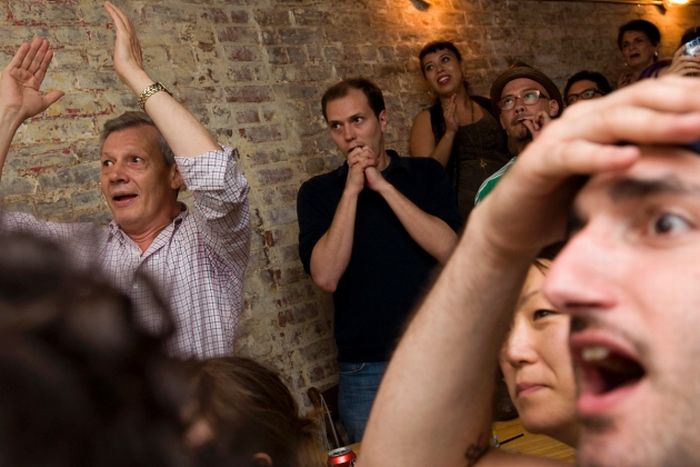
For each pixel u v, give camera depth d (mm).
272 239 3939
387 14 4688
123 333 416
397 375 789
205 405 519
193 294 2609
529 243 670
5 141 2625
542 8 5574
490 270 713
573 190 602
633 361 503
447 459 783
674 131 488
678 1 6613
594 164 510
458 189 4191
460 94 4340
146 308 450
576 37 5750
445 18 4977
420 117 4430
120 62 2713
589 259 502
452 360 760
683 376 479
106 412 402
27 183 3264
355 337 3305
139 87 2650
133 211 2693
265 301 3857
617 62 5977
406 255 3285
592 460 501
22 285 415
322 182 3480
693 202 495
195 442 480
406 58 4699
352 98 3377
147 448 411
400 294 3266
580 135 550
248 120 3979
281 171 4043
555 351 884
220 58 3943
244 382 1081
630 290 492
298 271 3998
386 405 789
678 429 479
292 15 4270
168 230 2689
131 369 416
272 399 1095
